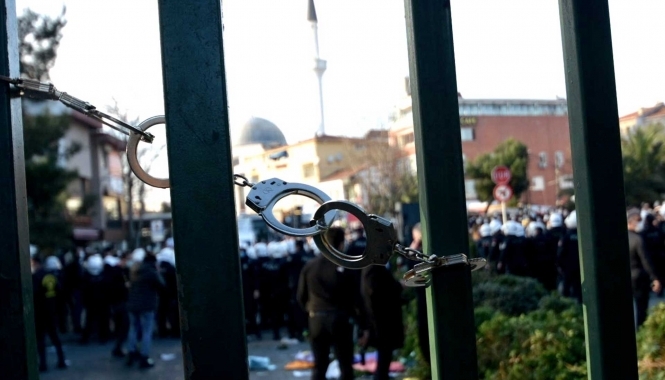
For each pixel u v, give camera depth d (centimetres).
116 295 1169
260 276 1232
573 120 170
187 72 140
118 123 155
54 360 1141
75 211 2622
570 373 498
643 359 445
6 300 147
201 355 138
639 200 2580
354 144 3111
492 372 549
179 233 139
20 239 149
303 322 1145
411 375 680
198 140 140
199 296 139
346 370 612
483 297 826
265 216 151
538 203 3278
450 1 159
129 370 1013
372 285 628
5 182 148
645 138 2617
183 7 140
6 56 149
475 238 1625
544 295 847
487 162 3155
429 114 157
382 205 2792
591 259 167
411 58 159
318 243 154
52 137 1748
